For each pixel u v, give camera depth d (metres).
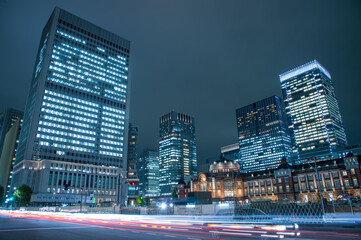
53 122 175.75
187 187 183.00
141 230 31.17
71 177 169.38
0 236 26.05
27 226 37.41
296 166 146.38
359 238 24.02
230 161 180.62
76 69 197.38
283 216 47.34
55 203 156.25
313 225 37.03
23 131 184.12
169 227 35.16
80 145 184.38
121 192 191.25
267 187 151.25
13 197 151.25
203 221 42.78
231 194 162.25
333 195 125.69
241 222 41.25
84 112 193.12
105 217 65.12
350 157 125.00
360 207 59.16
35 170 160.38
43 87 177.38
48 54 185.88
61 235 26.59
